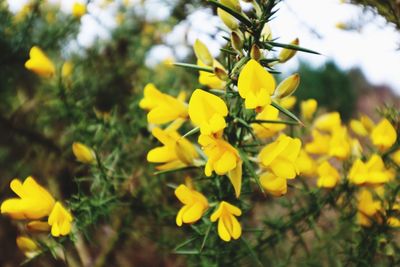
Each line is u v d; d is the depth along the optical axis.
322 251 0.33
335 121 0.34
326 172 0.28
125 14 0.48
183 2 0.36
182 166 0.25
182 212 0.24
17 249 0.45
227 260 0.29
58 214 0.25
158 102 0.25
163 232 0.36
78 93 0.38
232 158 0.22
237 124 0.23
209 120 0.22
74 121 0.36
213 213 0.24
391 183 0.29
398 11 0.28
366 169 0.27
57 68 0.37
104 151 0.35
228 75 0.22
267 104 0.21
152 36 0.47
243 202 0.25
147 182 0.35
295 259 0.34
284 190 0.23
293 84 0.23
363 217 0.28
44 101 0.42
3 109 0.43
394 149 0.28
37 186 0.25
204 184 0.28
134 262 0.41
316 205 0.29
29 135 0.40
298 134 0.33
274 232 0.30
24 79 0.46
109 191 0.30
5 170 0.45
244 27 0.22
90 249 0.42
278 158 0.23
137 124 0.35
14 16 0.41
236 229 0.23
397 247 0.28
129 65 0.45
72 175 0.41
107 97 0.44
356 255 0.29
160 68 0.44
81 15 0.40
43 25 0.42
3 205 0.25
